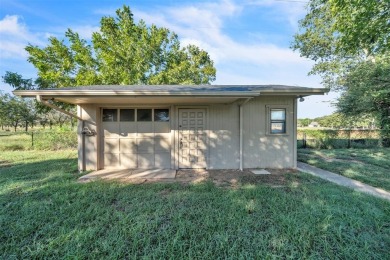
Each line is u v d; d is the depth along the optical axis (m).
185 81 16.94
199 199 3.96
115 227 2.89
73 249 2.41
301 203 3.72
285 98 7.00
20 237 2.69
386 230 2.83
